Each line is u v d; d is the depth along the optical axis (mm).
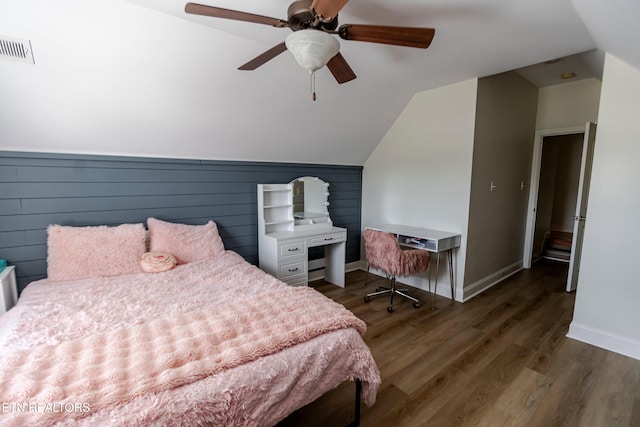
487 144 3150
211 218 2990
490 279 3543
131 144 2410
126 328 1375
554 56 2322
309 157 3564
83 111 2035
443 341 2342
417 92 3354
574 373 1943
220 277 2148
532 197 4117
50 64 1741
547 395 1751
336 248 3584
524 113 3732
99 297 1763
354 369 1408
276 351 1219
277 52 1537
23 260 2154
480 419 1579
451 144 3111
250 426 1070
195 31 1866
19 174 2096
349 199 4109
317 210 3664
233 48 2049
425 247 2941
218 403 996
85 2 1558
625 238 2082
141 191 2570
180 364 1102
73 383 986
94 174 2354
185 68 2049
